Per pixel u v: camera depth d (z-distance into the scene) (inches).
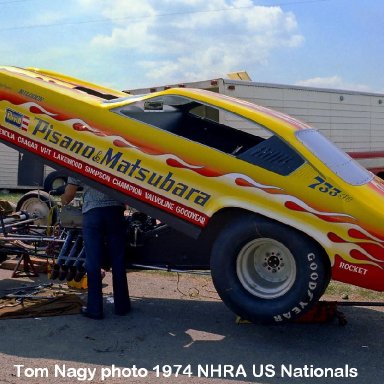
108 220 216.5
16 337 195.2
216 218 199.6
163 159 198.4
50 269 265.9
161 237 221.8
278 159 188.4
